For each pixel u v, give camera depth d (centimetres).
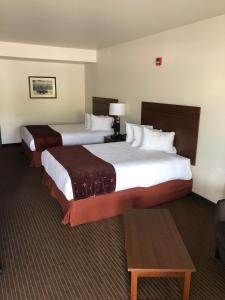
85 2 265
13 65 595
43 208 325
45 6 280
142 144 390
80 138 500
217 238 215
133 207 316
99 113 609
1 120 610
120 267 222
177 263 170
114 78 533
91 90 649
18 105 621
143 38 431
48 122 665
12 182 408
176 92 374
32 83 624
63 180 282
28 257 232
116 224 290
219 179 323
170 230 208
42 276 210
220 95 308
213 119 320
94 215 294
